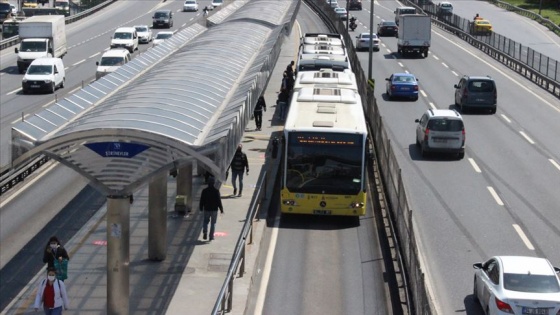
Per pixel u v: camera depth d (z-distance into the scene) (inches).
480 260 1317.7
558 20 5157.5
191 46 1766.7
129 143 907.4
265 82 1552.7
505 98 2790.4
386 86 2869.1
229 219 1444.4
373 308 1104.8
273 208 1569.9
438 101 2714.1
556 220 1531.7
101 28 4918.8
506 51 3572.8
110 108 1045.8
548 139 2208.4
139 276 1170.0
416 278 1023.6
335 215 1492.4
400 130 2288.4
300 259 1298.0
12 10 5226.4
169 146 890.1
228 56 1603.1
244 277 1155.9
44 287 981.2
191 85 1237.7
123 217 962.1
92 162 919.0
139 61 1609.3
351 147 1462.8
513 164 1943.9
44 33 3516.2
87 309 1076.5
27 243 1375.5
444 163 1945.1
